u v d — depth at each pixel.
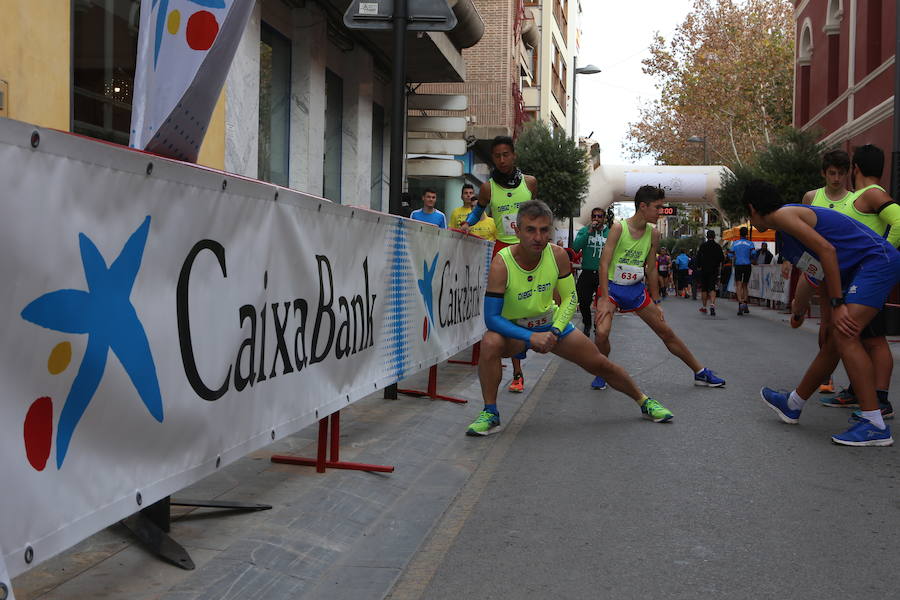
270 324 3.92
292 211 4.10
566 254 6.39
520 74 34.09
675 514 4.35
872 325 6.88
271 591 3.31
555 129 30.42
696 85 39.62
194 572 3.36
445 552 3.84
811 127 27.31
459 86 29.14
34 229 2.28
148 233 2.86
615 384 6.75
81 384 2.53
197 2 3.82
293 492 4.52
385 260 5.73
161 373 2.99
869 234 5.95
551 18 42.59
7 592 2.10
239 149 10.38
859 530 4.11
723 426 6.55
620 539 3.98
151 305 2.91
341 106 15.46
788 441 6.03
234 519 4.04
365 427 6.23
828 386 8.10
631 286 8.31
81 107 7.65
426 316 6.91
